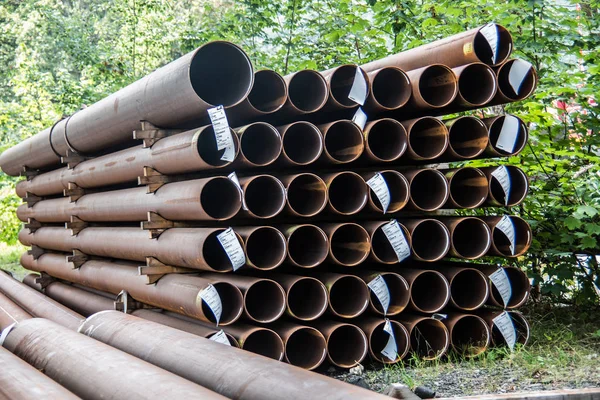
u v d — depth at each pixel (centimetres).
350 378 520
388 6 925
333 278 556
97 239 743
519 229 611
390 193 587
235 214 520
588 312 733
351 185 578
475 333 606
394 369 554
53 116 1747
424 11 947
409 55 618
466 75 593
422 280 612
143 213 619
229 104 532
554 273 709
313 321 570
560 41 782
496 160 751
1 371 371
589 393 436
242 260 511
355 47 1023
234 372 344
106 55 1483
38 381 349
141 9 1662
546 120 718
